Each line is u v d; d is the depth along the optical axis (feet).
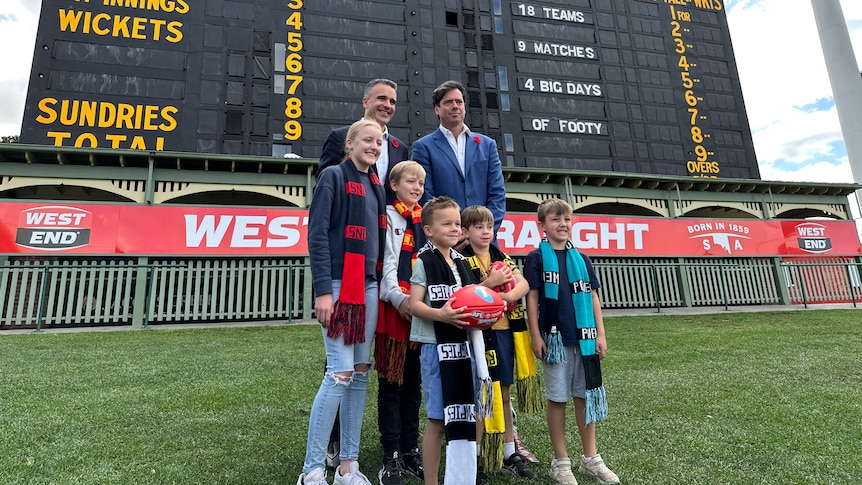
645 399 9.86
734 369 12.84
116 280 26.61
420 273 5.62
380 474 6.06
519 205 40.32
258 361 14.28
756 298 36.81
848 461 6.49
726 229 37.83
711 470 6.20
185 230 27.78
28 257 25.25
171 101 31.35
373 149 6.38
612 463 6.45
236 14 34.47
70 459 6.38
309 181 31.35
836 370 12.49
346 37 36.68
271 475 5.98
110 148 28.19
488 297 5.25
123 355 15.12
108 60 30.66
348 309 5.61
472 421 5.11
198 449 6.89
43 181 27.55
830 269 37.88
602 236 35.29
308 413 8.84
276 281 29.01
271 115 33.32
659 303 32.19
